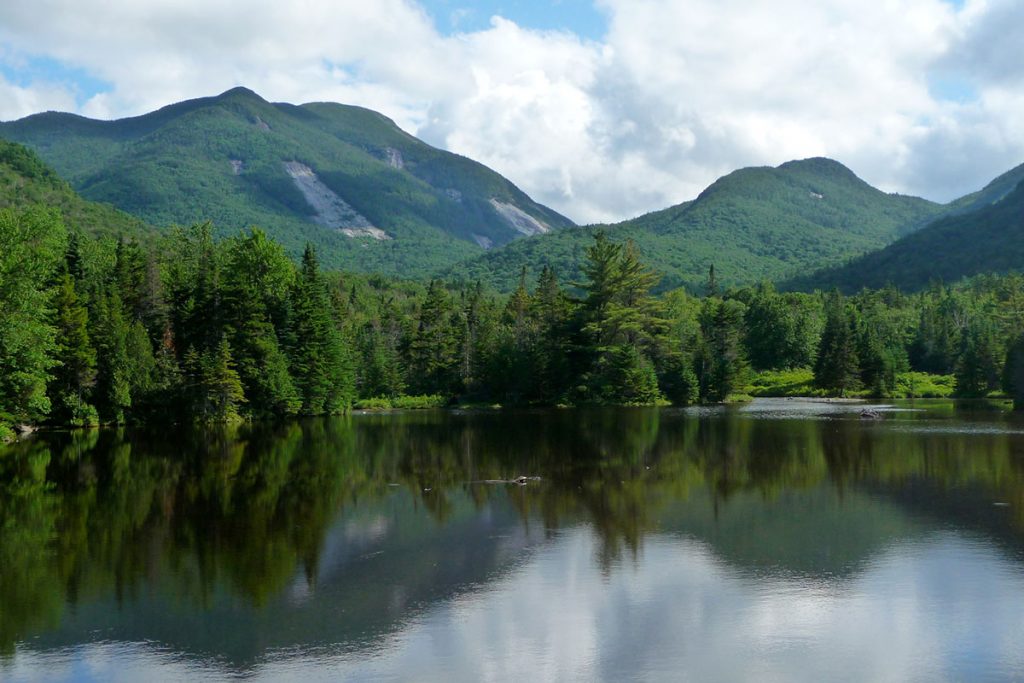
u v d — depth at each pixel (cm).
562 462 5000
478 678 1777
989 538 2922
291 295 9631
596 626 2075
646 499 3712
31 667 1845
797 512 3400
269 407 9044
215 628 2069
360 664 1853
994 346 13262
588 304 12056
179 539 2981
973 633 2011
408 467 4809
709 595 2306
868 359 13925
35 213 7288
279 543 2912
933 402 12219
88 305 7712
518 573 2528
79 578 2495
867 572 2517
